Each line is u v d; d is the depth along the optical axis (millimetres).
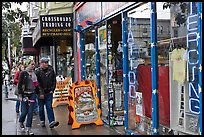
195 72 5383
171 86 6199
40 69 8789
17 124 9492
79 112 8586
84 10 10836
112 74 8734
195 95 5430
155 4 6340
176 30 5949
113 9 8008
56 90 12703
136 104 7434
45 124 9242
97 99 8812
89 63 10852
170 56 6176
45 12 15812
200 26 5070
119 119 8625
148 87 6934
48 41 18047
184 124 5836
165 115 6406
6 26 16078
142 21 6984
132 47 7414
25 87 8391
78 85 8688
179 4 5820
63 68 16328
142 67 7133
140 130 7258
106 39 8797
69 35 13125
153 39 6355
